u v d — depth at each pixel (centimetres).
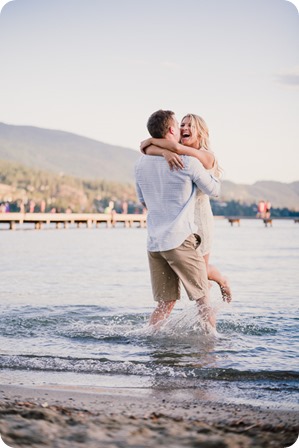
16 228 3850
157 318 418
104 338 406
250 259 1194
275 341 401
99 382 312
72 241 2052
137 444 231
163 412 266
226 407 274
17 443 231
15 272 892
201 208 407
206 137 411
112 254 1348
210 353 368
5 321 464
